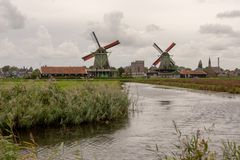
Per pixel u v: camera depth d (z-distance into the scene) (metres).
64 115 20.62
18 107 18.83
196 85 71.50
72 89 23.03
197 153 6.29
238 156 6.84
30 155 7.09
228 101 39.41
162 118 24.30
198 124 21.27
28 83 21.64
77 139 16.59
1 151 6.65
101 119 22.42
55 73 101.06
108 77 104.12
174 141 15.88
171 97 46.19
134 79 110.31
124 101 25.94
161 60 131.25
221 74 187.25
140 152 13.80
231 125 20.70
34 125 19.59
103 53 106.44
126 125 20.97
